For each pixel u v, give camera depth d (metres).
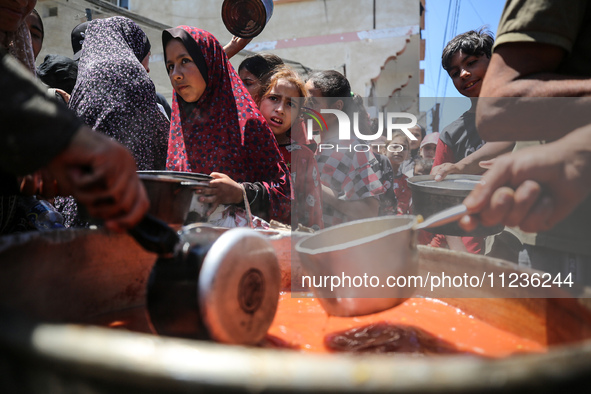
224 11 2.46
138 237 0.74
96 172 0.62
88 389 0.42
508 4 1.18
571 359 0.40
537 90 1.09
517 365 0.38
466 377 0.37
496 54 1.21
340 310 0.91
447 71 2.74
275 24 8.55
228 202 1.60
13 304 0.79
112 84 2.04
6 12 1.51
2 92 0.62
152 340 0.42
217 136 1.98
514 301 0.95
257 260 0.83
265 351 0.41
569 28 1.11
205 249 0.78
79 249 0.97
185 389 0.39
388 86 8.27
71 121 0.63
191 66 1.95
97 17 6.66
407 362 0.39
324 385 0.37
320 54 8.39
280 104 2.42
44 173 1.14
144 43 2.52
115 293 1.09
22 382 0.47
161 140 2.17
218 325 0.74
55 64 2.89
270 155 1.99
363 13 8.25
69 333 0.44
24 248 0.82
